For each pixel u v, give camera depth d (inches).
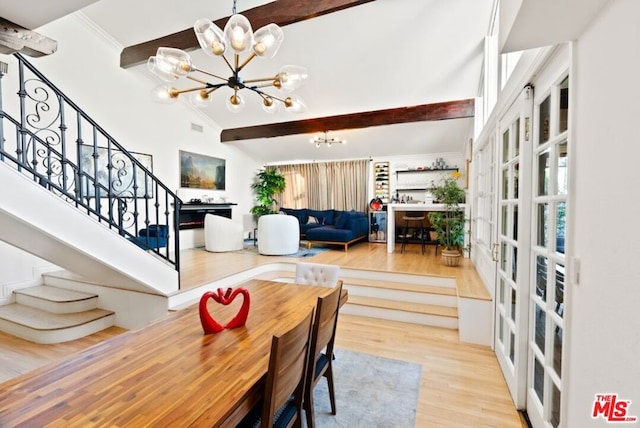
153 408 39.4
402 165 308.2
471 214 204.2
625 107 35.4
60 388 43.6
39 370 48.3
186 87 229.3
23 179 89.6
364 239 307.3
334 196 331.3
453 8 145.1
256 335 62.2
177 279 136.9
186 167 251.9
